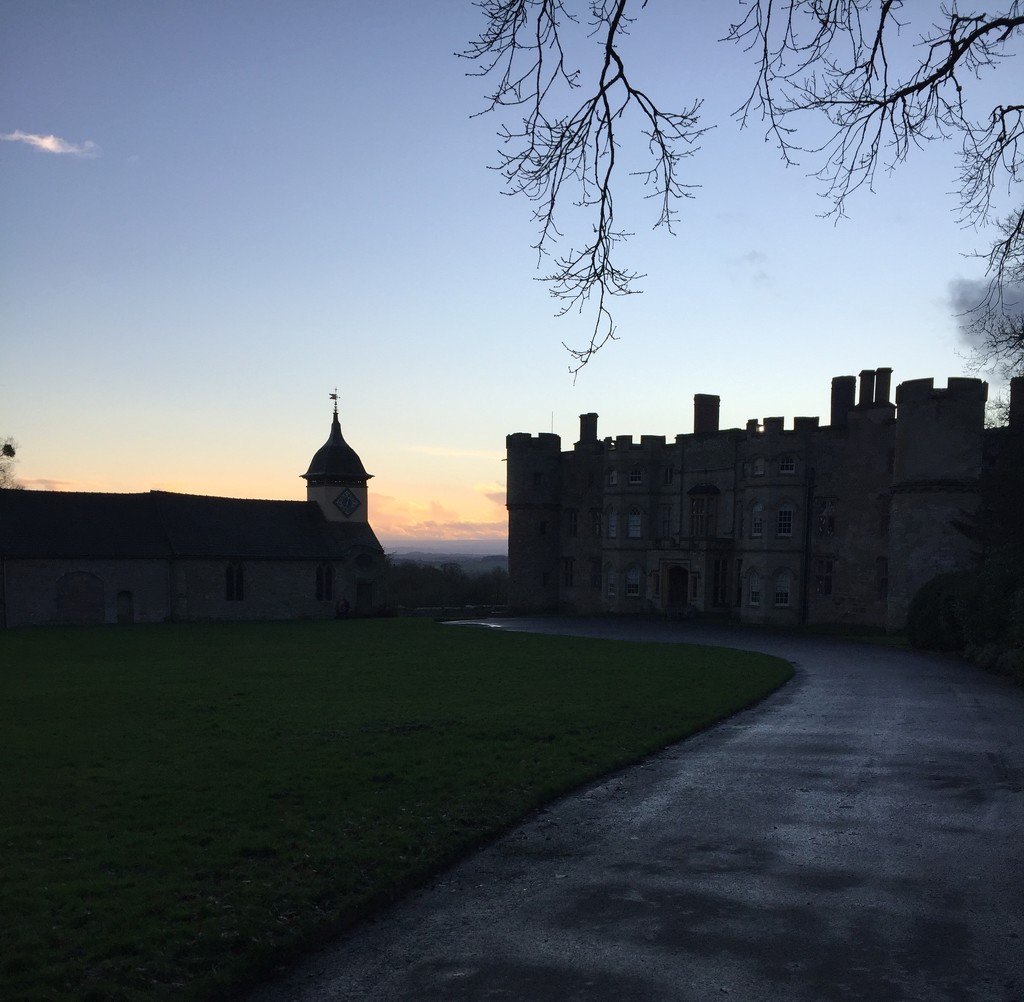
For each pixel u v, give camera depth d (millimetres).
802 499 54719
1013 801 11297
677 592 63188
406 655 32312
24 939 7180
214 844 9633
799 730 16469
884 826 10383
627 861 9398
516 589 72875
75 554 55219
